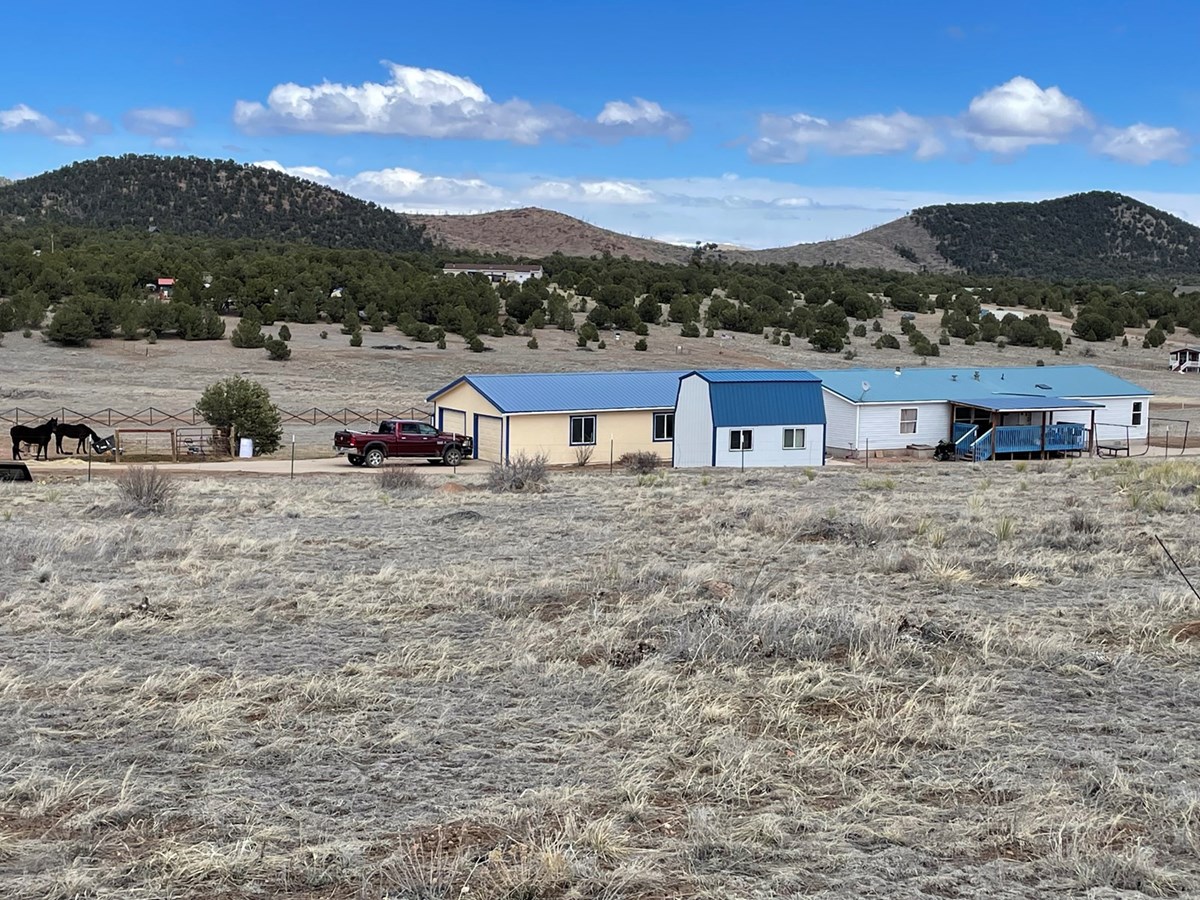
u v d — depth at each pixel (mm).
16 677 9977
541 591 14477
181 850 6309
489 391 43812
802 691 9586
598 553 18281
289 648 11422
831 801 7273
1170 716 9164
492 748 8266
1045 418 51625
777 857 6363
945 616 12953
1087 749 8289
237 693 9562
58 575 15617
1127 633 12117
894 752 8094
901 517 22953
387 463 42438
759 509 23906
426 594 14367
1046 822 6812
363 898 5801
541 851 6219
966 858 6387
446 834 6668
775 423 43594
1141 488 28750
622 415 44625
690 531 20953
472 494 28984
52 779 7402
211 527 21438
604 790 7371
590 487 31156
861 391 49594
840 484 32062
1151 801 7145
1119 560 16984
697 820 6711
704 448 43125
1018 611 13312
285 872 6102
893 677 10219
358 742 8328
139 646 11508
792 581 15383
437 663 10586
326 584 15070
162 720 8820
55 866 6160
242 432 45344
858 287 166000
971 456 48375
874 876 6109
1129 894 5891
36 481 33500
